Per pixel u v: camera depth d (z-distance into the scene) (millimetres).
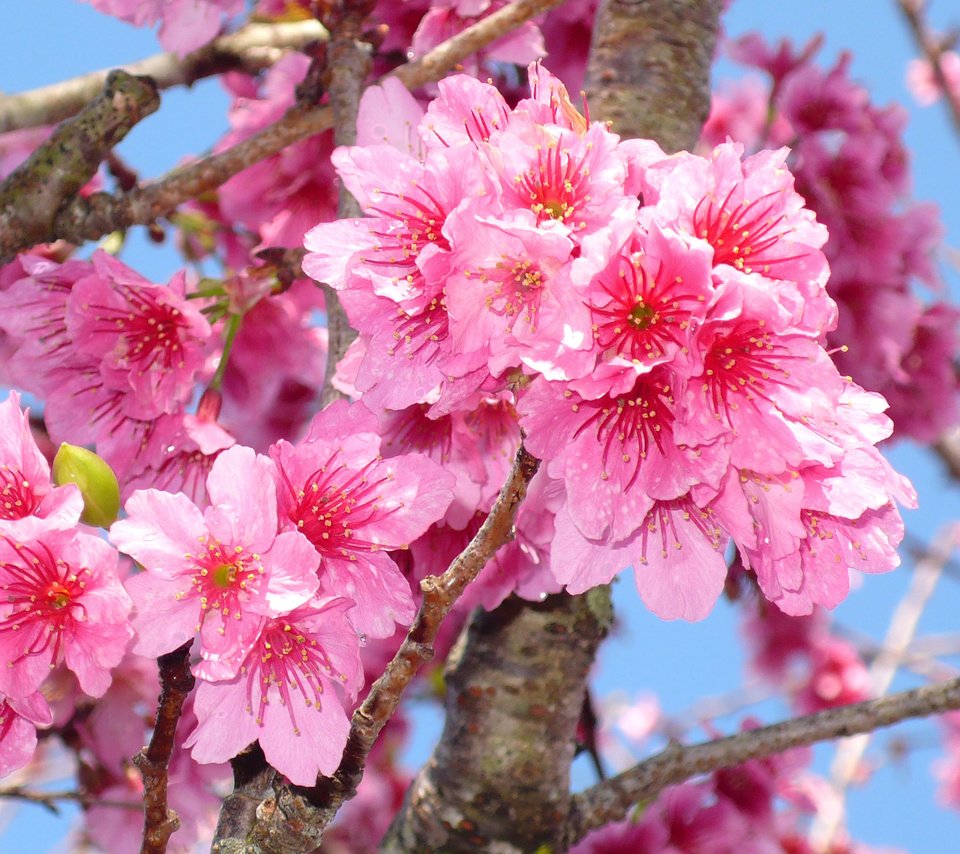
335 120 718
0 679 571
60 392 710
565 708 713
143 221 735
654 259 561
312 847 578
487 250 562
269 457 586
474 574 562
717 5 742
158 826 574
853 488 578
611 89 721
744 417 563
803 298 563
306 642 577
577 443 572
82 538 568
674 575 590
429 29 753
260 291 716
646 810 754
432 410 579
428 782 718
